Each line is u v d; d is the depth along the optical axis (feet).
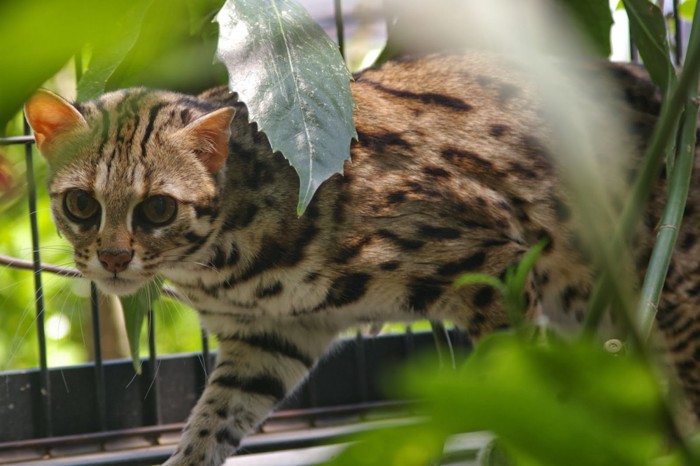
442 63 15.84
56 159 13.58
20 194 6.68
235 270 14.55
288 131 6.70
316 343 16.40
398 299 14.78
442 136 14.90
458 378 1.88
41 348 22.08
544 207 15.01
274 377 16.37
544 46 2.42
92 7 2.12
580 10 11.88
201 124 13.62
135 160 13.33
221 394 16.28
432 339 23.63
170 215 13.56
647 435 1.96
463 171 14.76
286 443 20.84
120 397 22.59
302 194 6.67
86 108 13.80
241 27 6.48
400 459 2.06
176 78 8.41
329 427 22.68
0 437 21.94
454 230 14.49
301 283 14.55
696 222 15.48
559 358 1.97
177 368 22.91
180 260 14.11
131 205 13.34
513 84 15.49
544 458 1.87
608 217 2.85
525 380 1.93
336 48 7.02
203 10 8.95
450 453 2.99
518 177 14.96
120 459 20.62
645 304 5.98
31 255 24.36
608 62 15.78
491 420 1.85
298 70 6.78
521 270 3.73
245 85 6.62
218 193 13.98
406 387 1.89
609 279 2.87
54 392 22.26
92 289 21.79
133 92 14.11
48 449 21.68
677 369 15.96
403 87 15.38
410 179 14.55
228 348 16.34
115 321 30.25
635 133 14.97
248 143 14.51
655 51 9.00
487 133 15.05
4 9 2.04
